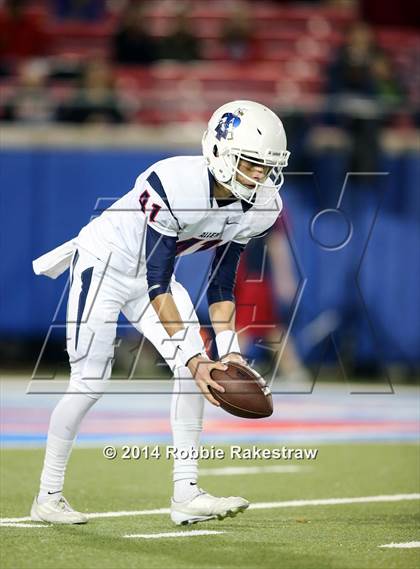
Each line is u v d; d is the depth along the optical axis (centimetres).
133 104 3566
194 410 1521
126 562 1326
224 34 4209
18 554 1358
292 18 4494
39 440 2381
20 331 3341
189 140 3356
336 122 3350
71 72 3728
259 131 1469
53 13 4412
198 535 1502
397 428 2653
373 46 3859
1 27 4141
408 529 1568
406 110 3419
